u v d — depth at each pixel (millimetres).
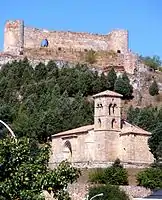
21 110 162375
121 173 114438
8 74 182000
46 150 47750
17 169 44094
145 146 137250
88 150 137750
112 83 186375
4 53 199500
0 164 44062
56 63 198250
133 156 135125
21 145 44906
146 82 198875
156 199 94625
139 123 159000
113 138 136875
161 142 135750
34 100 167250
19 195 43562
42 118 155375
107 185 105875
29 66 187000
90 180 114812
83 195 106938
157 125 151250
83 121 156750
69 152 142625
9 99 172125
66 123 155875
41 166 45500
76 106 163375
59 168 46594
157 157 136000
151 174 111875
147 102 189625
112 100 138500
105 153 135375
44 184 44781
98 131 137125
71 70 185750
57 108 160375
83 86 179625
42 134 153500
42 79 181750
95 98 139875
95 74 186250
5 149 44281
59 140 144750
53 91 171000
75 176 47219
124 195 105312
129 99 188250
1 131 126125
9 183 43344
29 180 44344
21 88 176375
